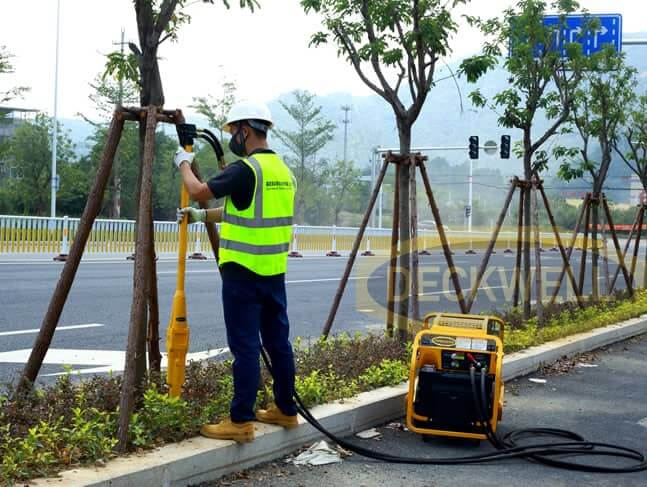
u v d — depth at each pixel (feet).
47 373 26.25
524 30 40.32
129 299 45.98
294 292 56.18
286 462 18.04
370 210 29.32
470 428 20.38
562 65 42.06
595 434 22.29
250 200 17.16
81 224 18.07
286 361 18.16
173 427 16.92
